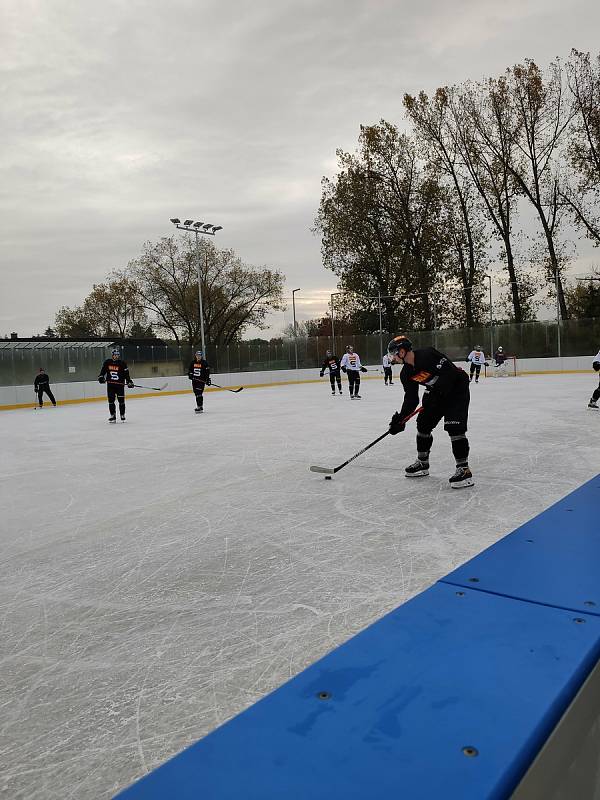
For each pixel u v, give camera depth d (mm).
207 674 2221
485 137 34562
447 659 1457
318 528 4098
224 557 3586
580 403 12328
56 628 2709
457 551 3482
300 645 2410
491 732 1136
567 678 1353
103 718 1972
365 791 965
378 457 6832
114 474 6625
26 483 6344
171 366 25391
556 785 1226
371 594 2904
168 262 42594
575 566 2143
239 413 13680
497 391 17031
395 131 37875
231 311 44438
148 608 2887
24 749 1820
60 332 55031
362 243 39344
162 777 1012
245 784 988
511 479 5297
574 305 35031
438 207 37594
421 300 38938
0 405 19172
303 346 30391
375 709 1226
